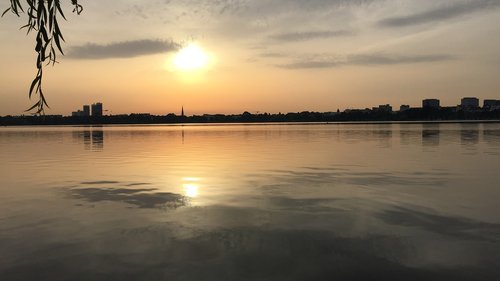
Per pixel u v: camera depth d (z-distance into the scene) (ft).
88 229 38.40
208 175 75.56
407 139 191.93
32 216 43.62
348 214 43.47
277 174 75.56
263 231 37.52
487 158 100.01
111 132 392.47
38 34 17.11
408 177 69.41
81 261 30.19
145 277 27.48
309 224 39.68
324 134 263.90
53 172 82.17
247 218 42.22
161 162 101.19
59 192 58.44
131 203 50.29
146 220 41.70
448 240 34.32
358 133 273.95
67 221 41.42
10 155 126.31
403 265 29.17
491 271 27.89
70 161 105.60
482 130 316.60
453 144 153.89
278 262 30.07
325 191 57.26
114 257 31.04
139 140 222.89
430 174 72.90
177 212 45.19
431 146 144.56
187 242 34.53
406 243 33.68
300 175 73.77
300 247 33.09
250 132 334.85
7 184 66.23
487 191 55.57
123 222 40.91
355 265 29.35
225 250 32.55
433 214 42.98
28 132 405.39
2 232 37.45
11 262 30.07
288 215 43.32
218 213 44.55
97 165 95.25
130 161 104.63
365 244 33.60
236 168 86.28
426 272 27.91
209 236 36.11
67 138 254.88
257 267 29.17
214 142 192.75
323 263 29.73
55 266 29.32
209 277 27.53
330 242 34.19
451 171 76.74
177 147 159.84
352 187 60.13
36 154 129.90
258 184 64.03
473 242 33.71
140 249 32.83
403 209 45.50
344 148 140.46
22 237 35.96
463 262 29.53
